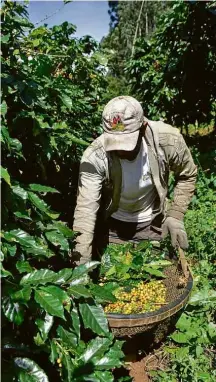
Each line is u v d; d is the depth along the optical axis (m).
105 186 2.38
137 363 2.29
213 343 2.27
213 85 7.20
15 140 1.56
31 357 1.56
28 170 2.07
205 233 3.23
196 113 7.43
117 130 2.06
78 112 3.28
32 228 1.61
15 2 1.77
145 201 2.55
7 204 1.45
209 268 2.87
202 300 2.32
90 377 1.50
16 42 1.79
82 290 1.49
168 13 7.16
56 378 1.65
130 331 1.99
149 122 2.30
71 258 2.11
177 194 2.55
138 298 2.24
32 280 1.39
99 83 4.30
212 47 6.78
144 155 2.29
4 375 1.33
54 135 2.09
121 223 2.66
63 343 1.54
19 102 1.82
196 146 7.05
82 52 3.81
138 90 8.18
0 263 1.27
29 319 1.52
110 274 2.39
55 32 3.65
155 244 2.60
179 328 2.34
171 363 2.24
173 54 7.00
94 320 1.55
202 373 2.05
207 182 4.21
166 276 2.39
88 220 2.19
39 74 2.10
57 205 3.02
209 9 6.47
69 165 2.84
